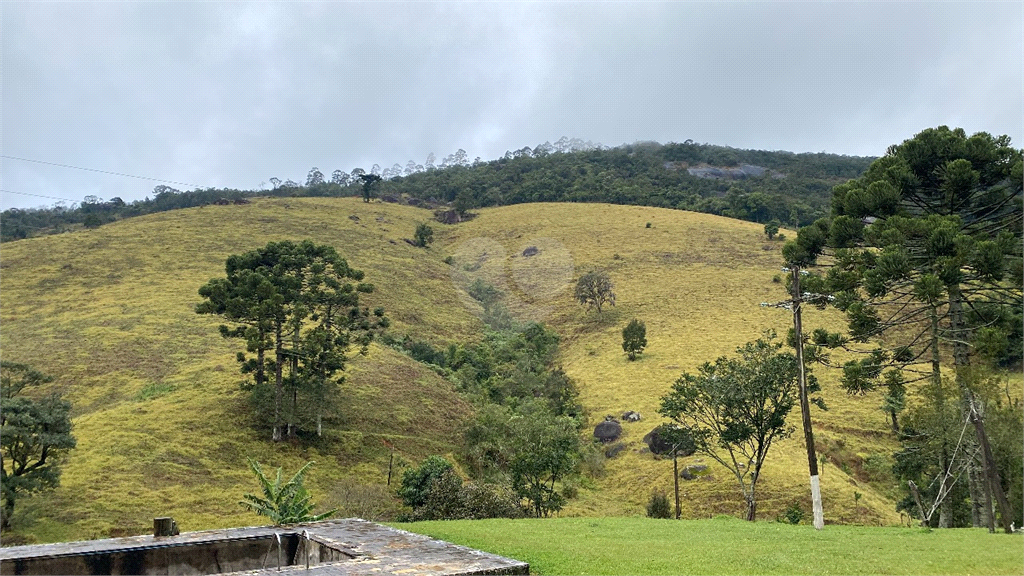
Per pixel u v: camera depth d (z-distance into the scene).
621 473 51.12
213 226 119.94
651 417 58.69
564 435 41.66
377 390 60.06
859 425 54.38
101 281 88.69
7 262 95.50
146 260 98.50
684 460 49.94
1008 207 31.86
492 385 67.38
